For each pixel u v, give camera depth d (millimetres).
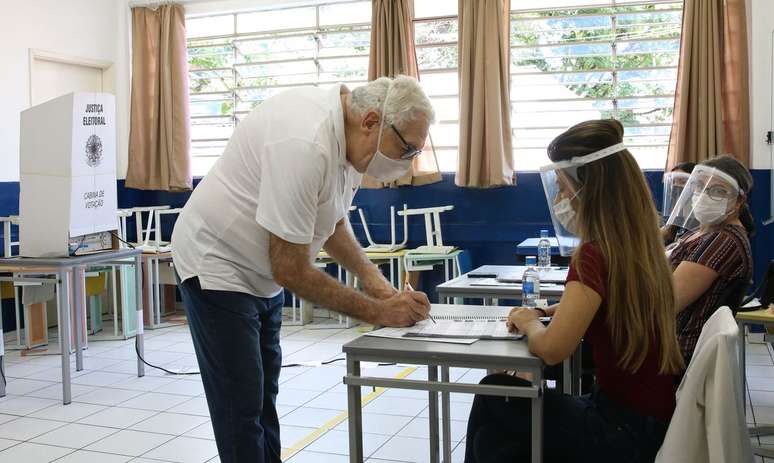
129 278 5469
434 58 6043
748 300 3148
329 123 1830
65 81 6391
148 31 6609
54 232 3885
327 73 6371
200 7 6617
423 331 1942
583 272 1685
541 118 5762
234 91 6633
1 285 5094
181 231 1985
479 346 1775
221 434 1970
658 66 5473
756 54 5160
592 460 1712
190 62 6809
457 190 5934
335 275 6035
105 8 6660
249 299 1973
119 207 6840
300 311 5977
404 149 1874
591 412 1747
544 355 1667
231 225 1906
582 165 1719
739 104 5121
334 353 4828
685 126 5195
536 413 1684
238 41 6625
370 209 6160
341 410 3555
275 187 1779
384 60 5863
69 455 3000
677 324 2365
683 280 2336
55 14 6137
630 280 1668
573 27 5660
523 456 1799
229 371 1943
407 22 5816
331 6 6340
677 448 1576
